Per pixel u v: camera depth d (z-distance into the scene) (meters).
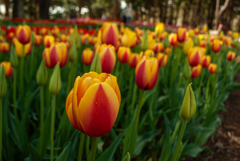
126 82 3.43
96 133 0.82
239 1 39.56
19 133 1.85
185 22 51.75
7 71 2.21
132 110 2.21
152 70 1.35
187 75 2.33
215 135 3.10
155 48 3.23
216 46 3.62
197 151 2.04
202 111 3.03
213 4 33.03
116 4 39.19
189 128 2.08
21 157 1.92
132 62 2.30
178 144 1.24
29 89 2.44
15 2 21.89
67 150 1.20
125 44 2.48
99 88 0.74
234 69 4.71
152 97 2.35
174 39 3.42
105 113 0.77
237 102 4.34
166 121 2.24
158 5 47.88
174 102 2.67
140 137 2.13
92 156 0.96
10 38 4.20
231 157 2.68
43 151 1.69
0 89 1.18
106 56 1.57
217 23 12.41
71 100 0.87
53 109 1.35
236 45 5.29
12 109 2.51
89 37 3.97
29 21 11.15
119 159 1.86
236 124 3.45
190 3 44.84
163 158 1.67
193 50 2.44
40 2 21.94
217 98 2.68
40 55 3.98
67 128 1.92
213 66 3.05
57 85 1.30
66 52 1.80
